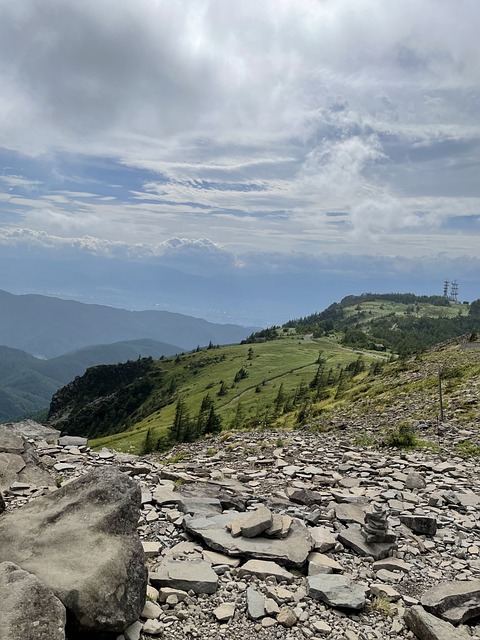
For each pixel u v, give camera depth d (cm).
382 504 1630
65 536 882
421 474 2123
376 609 973
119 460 2338
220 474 1994
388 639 887
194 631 855
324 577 1036
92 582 774
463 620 947
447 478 2047
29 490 1642
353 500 1627
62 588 743
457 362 6116
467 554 1285
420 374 5956
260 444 2825
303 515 1447
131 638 804
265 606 930
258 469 2156
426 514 1548
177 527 1326
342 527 1379
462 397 3944
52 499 1013
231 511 1427
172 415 16700
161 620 878
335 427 3897
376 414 4172
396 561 1181
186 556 1131
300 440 2970
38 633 634
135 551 899
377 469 2169
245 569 1055
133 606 828
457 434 2956
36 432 2814
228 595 977
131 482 1032
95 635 767
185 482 1802
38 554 845
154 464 2198
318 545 1214
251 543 1170
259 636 859
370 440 2997
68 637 740
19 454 1905
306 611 942
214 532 1219
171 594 952
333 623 916
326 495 1702
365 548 1223
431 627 856
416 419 3578
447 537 1380
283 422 6197
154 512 1418
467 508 1653
